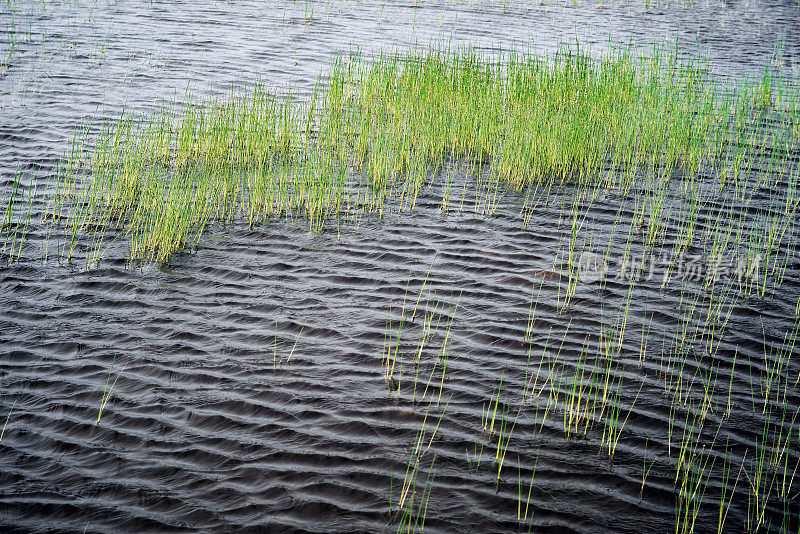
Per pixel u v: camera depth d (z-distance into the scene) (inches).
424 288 282.2
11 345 236.7
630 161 418.9
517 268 299.6
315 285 282.7
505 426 207.5
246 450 194.5
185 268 293.1
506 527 172.1
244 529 169.0
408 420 208.7
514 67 535.8
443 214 350.0
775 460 197.5
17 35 598.9
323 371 230.2
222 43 618.8
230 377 225.5
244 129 409.4
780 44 687.1
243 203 352.5
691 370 236.5
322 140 428.8
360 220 341.7
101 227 323.6
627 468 193.0
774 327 262.8
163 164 386.9
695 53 647.1
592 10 823.7
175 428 202.4
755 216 354.6
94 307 261.7
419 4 817.5
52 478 182.9
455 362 237.5
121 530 167.9
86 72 522.3
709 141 439.5
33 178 362.6
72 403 210.5
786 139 455.5
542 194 376.8
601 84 494.3
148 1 753.6
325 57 593.0
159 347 239.5
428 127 427.5
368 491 181.8
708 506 180.9
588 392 223.6
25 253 297.1
